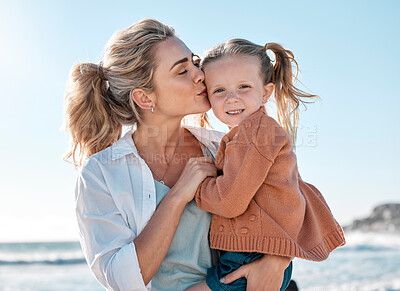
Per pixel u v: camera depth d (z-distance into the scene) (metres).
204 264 2.01
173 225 1.87
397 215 42.78
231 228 1.90
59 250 27.05
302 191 2.06
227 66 2.13
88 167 2.05
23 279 15.99
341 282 13.74
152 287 1.96
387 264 17.56
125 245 1.83
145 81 2.15
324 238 2.03
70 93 2.38
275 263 1.82
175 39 2.20
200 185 1.99
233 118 2.12
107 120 2.37
